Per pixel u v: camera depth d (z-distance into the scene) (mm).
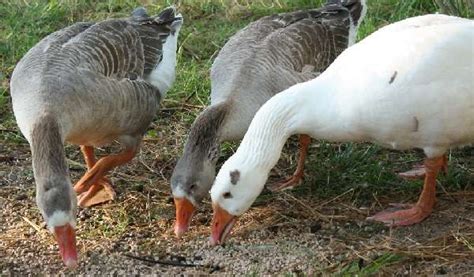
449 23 7969
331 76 7934
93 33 8539
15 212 8648
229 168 7691
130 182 9164
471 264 7547
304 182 9031
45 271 7723
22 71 8031
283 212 8539
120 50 8539
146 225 8414
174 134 10031
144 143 9859
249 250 7930
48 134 7363
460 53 7539
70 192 7215
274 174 9305
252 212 8555
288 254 7840
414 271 7484
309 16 9453
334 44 9297
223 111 8125
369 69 7652
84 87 7871
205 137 8000
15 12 12742
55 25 12547
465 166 9125
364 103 7613
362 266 7590
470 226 8102
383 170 9008
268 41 8820
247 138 7801
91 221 8477
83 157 9734
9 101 10672
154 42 8969
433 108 7527
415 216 8234
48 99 7656
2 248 8055
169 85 9109
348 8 9570
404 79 7473
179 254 7918
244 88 8383
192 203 7922
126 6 13094
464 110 7555
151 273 7637
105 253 7945
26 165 9531
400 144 7961
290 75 8672
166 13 9297
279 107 7820
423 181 8852
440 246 7816
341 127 7852
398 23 8312
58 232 7105
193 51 11805
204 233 8227
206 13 12906
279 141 7852
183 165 7945
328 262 7676
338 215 8453
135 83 8492
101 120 8102
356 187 8828
